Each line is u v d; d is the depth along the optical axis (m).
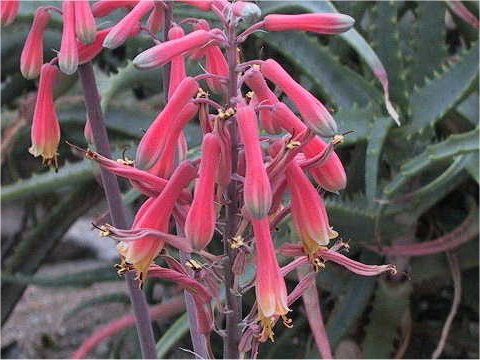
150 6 0.32
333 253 0.33
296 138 0.29
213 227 0.29
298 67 0.64
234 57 0.29
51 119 0.37
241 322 0.33
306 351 0.70
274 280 0.29
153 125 0.29
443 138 0.69
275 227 0.31
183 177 0.29
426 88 0.62
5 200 0.63
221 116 0.28
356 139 0.60
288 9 0.61
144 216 0.30
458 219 0.71
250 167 0.28
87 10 0.34
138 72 0.62
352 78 0.63
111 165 0.30
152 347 0.42
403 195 0.61
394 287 0.65
